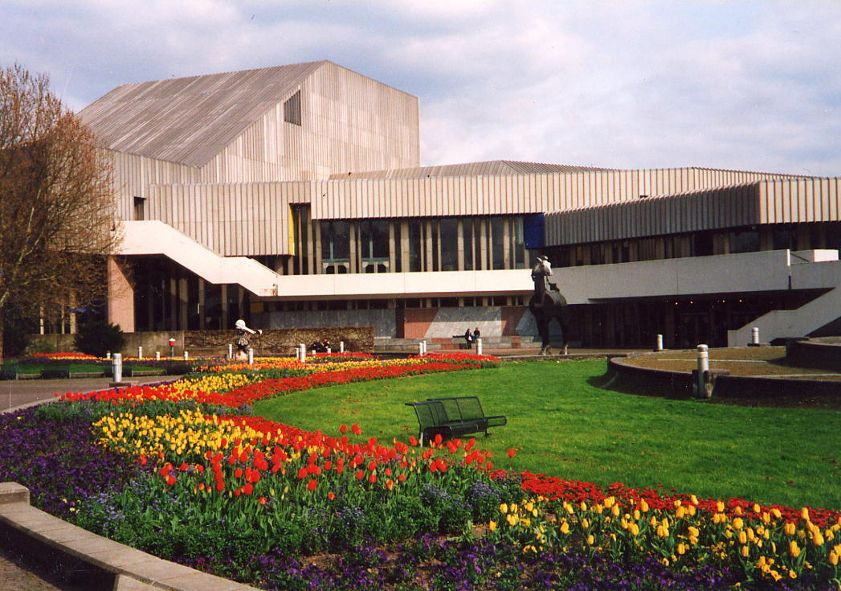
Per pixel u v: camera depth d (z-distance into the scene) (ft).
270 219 208.54
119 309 185.16
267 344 181.98
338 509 28.53
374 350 181.47
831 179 157.28
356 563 24.66
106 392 65.46
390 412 64.59
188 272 208.33
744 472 38.81
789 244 160.76
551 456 44.39
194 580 21.63
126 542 25.59
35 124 132.46
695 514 26.25
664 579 21.81
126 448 41.52
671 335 174.60
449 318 205.46
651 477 38.24
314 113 283.79
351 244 208.95
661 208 176.14
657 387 69.62
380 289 201.16
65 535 26.17
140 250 183.62
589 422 55.88
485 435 52.01
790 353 82.89
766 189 157.69
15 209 128.67
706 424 52.70
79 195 134.00
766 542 23.39
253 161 246.68
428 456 34.22
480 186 203.21
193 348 179.11
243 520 26.09
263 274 193.67
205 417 55.06
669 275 167.22
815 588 21.38
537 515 26.73
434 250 206.18
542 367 106.83
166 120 269.23
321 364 106.73
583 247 195.00
